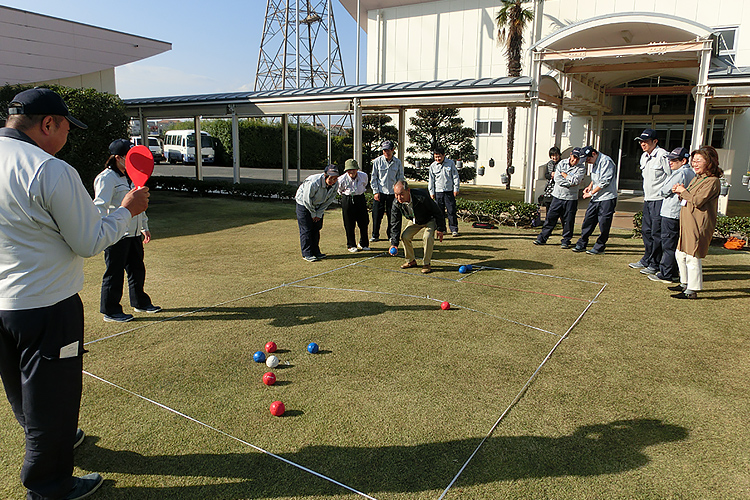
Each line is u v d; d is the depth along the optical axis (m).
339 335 4.47
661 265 6.18
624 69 12.63
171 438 2.92
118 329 4.62
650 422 3.07
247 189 15.15
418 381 3.61
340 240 9.14
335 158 26.81
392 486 2.50
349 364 3.88
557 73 13.72
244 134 32.78
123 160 4.61
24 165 2.05
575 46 11.45
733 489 2.47
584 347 4.20
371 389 3.49
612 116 16.75
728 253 7.82
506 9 17.41
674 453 2.76
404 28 21.61
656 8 16.16
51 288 2.18
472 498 2.41
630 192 17.17
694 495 2.43
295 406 3.27
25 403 2.21
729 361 3.93
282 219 11.57
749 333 4.50
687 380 3.62
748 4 14.62
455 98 11.69
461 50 20.48
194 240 9.08
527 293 5.73
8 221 2.05
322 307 5.25
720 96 9.29
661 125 16.48
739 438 2.90
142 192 2.53
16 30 15.27
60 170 2.10
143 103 17.36
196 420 3.11
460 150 18.72
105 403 3.30
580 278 6.37
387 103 12.74
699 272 5.40
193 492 2.47
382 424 3.05
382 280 6.31
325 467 2.65
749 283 6.09
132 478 2.58
